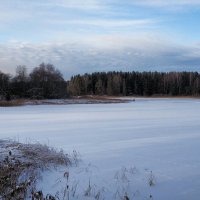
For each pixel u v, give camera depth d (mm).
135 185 7594
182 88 129750
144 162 9883
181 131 17656
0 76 71938
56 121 24328
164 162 9906
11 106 49906
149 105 52656
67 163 9477
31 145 11617
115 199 6691
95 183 7699
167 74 135375
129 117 27781
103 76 133125
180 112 34219
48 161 9305
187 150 11875
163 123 22281
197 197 6859
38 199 6141
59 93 75312
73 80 120188
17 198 6238
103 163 9688
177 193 7082
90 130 18359
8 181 7094
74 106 50062
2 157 9242
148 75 132000
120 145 13016
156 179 8070
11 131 18266
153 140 14344
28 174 7980
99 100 69562
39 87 72875
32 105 53469
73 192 7020
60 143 13680
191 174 8539
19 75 76938
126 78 130250
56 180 7855
